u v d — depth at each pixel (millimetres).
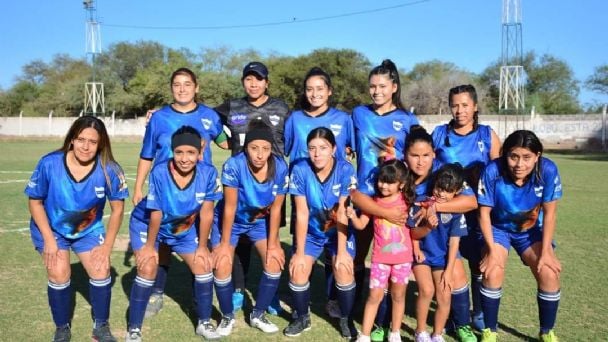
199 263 4820
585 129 37031
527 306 5613
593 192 14461
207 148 5691
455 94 5184
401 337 4898
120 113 59156
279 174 4961
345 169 4945
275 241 5062
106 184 4625
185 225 4879
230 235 5035
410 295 6055
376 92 5371
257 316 5062
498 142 5438
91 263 4656
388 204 4586
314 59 55406
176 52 72875
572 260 7430
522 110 41812
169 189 4695
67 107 63125
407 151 4727
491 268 4574
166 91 55656
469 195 4582
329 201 4895
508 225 4754
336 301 5375
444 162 5230
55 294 4555
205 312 4852
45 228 4547
